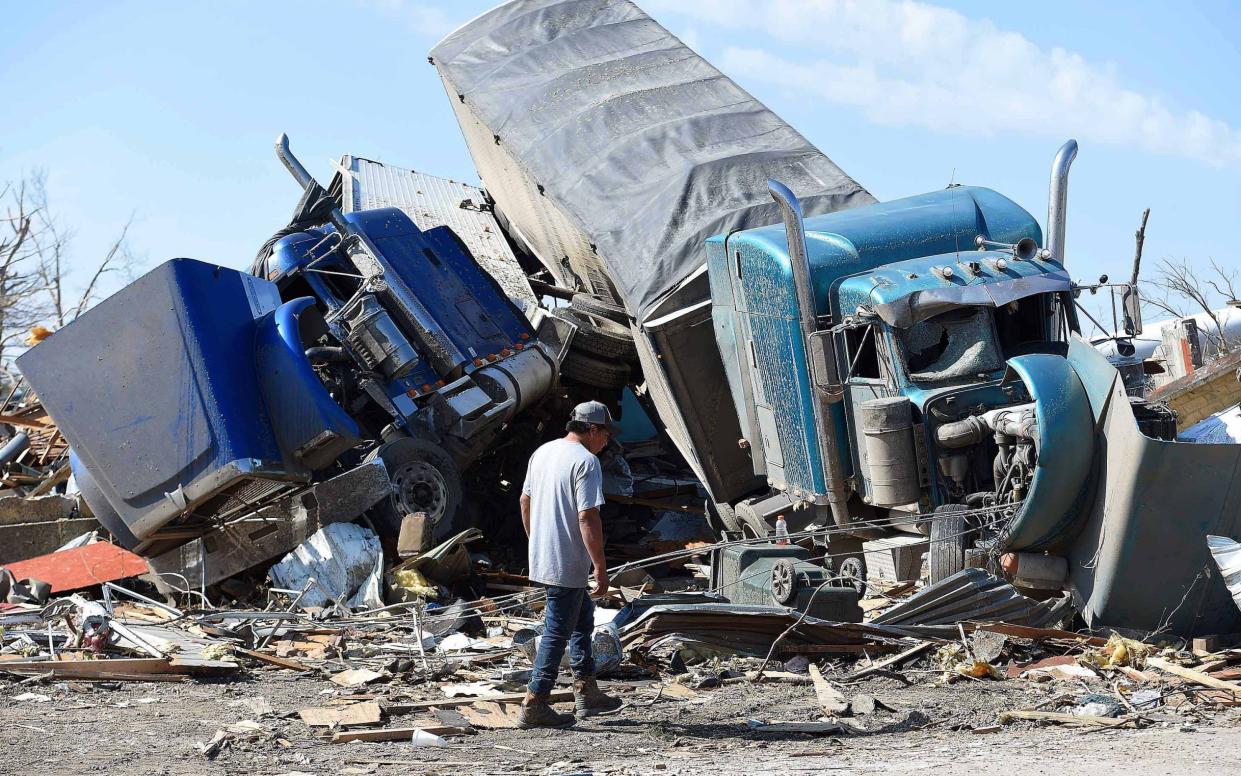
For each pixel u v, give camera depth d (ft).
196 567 40.83
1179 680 25.36
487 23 70.33
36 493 56.08
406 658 28.45
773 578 31.55
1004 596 29.78
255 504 41.29
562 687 25.17
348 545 40.40
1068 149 41.60
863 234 38.93
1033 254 36.83
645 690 25.21
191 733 20.61
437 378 50.39
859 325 35.73
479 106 64.64
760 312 41.04
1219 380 47.88
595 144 57.77
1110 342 37.68
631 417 65.36
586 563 21.76
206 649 28.55
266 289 43.80
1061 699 23.71
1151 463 28.02
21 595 38.06
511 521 56.59
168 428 38.83
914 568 34.45
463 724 21.34
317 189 53.72
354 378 48.47
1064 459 29.50
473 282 54.90
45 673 25.26
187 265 40.24
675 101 59.52
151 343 39.32
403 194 70.74
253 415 39.55
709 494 49.49
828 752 19.24
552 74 64.23
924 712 23.11
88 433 39.40
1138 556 28.86
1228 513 28.60
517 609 38.50
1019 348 36.17
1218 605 29.27
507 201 69.10
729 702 24.06
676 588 46.21
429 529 41.86
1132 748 19.04
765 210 48.83
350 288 52.11
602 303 60.23
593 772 17.39
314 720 21.65
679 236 49.39
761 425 43.09
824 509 39.63
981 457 33.88
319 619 36.55
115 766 17.84
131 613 36.19
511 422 57.06
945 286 34.81
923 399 33.83
